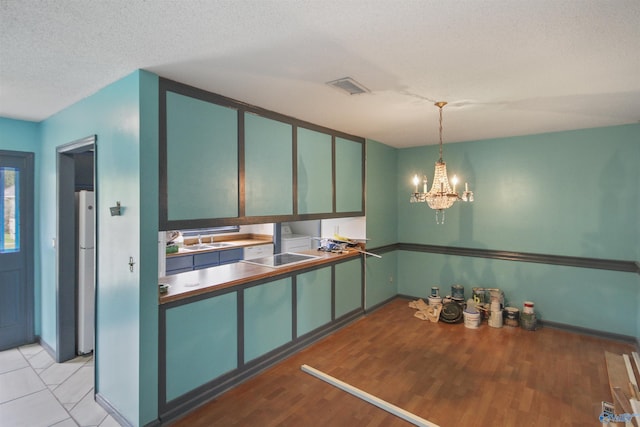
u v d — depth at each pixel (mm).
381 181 4852
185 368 2436
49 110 3088
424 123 3619
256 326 2982
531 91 2600
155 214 2242
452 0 1435
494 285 4496
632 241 3645
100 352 2580
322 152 3779
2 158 3371
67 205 3234
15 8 1458
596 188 3832
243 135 2871
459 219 4742
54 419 2395
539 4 1463
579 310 3941
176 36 1737
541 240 4172
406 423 2338
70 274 3277
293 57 1998
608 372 2992
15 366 3145
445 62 2076
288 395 2670
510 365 3150
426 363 3191
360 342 3674
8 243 3457
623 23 1610
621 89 2537
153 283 2234
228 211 2756
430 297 4625
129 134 2232
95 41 1783
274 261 3609
